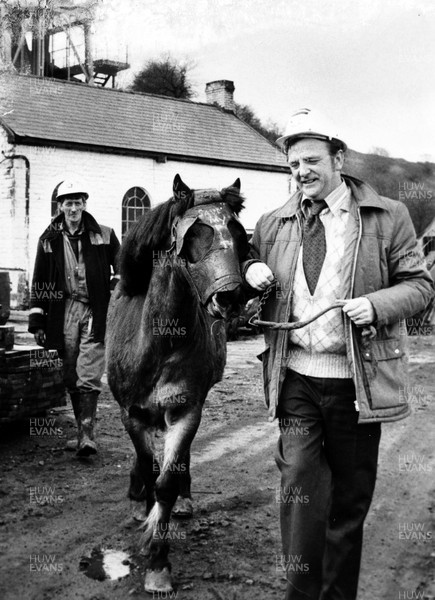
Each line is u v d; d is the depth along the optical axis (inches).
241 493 176.7
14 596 122.2
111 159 732.7
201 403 134.4
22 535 148.2
